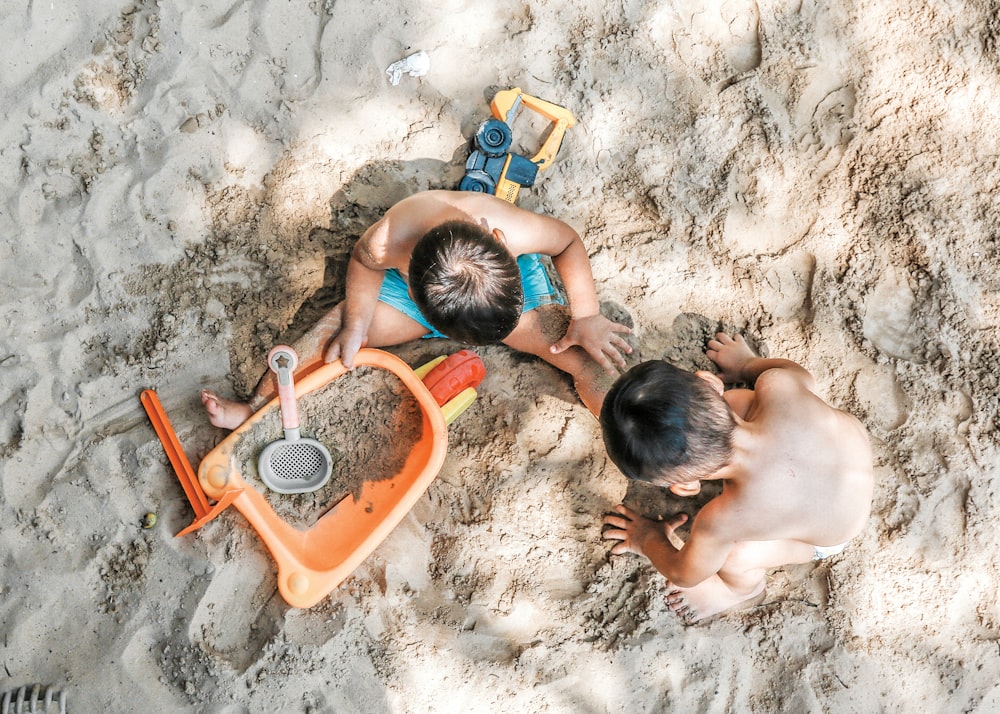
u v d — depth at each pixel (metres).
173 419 1.96
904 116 2.18
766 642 1.98
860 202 2.15
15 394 1.92
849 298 2.11
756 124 2.18
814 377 2.09
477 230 1.63
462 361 1.96
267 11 2.13
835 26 2.22
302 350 1.93
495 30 2.20
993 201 2.13
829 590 1.99
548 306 2.02
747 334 2.13
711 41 2.22
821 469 1.71
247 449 1.89
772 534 1.74
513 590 1.97
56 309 1.97
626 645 1.93
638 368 1.65
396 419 1.99
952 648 1.98
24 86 2.02
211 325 2.02
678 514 2.04
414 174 2.15
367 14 2.16
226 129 2.10
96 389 1.94
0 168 2.00
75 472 1.90
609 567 1.99
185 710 1.83
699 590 1.93
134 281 2.01
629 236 2.15
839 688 1.95
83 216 2.00
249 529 1.92
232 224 2.08
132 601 1.87
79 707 1.81
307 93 2.14
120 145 2.05
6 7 2.03
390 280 1.96
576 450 2.06
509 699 1.90
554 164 2.17
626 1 2.21
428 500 2.01
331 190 2.12
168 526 1.89
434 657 1.90
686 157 2.17
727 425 1.63
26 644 1.83
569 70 2.19
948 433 2.04
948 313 2.08
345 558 1.85
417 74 2.17
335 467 1.98
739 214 2.15
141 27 2.09
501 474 2.03
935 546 2.00
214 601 1.88
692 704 1.93
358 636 1.89
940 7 2.21
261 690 1.84
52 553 1.86
